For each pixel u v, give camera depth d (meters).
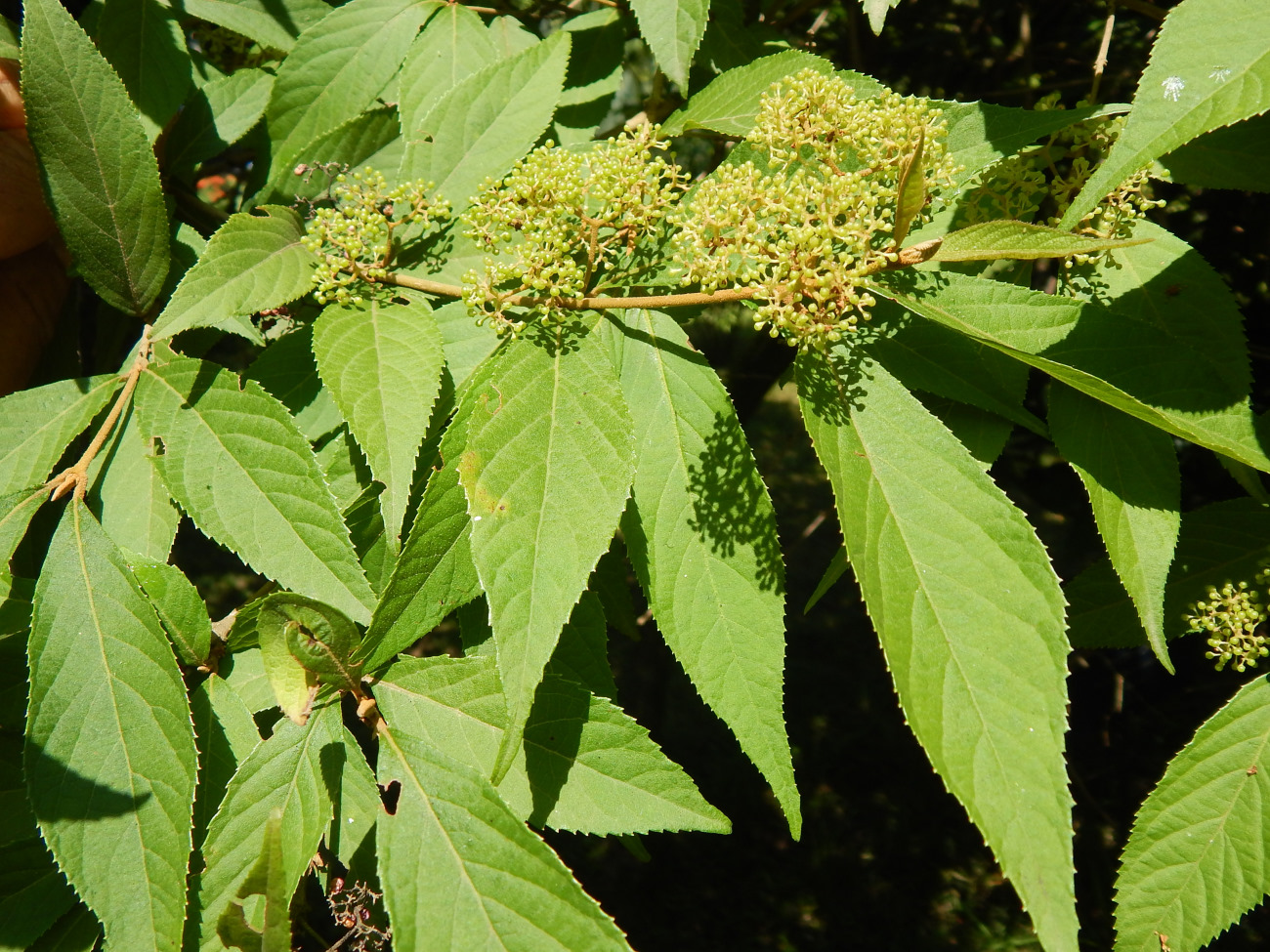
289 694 0.25
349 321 0.26
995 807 0.21
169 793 0.24
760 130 0.25
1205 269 0.29
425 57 0.33
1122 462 0.26
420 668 0.25
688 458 0.25
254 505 0.25
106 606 0.25
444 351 0.27
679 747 1.17
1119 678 0.64
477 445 0.23
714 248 0.24
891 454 0.24
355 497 0.27
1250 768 0.28
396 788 0.29
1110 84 0.54
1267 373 0.51
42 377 0.36
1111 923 0.82
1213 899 0.28
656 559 0.25
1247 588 0.31
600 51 0.35
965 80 0.64
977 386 0.27
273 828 0.23
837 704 1.21
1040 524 0.69
